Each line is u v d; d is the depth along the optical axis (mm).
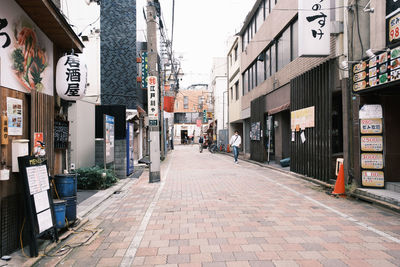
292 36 11867
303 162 10344
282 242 4207
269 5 15094
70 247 4160
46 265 3611
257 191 7973
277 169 12625
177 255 3830
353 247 3990
